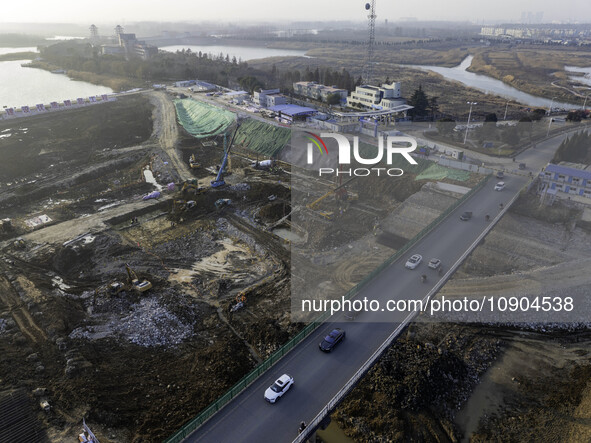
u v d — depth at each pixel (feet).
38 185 319.06
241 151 401.49
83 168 353.31
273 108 474.08
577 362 177.37
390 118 449.48
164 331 180.86
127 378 154.92
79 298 200.44
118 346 170.50
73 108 488.44
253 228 269.64
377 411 144.46
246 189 318.45
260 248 248.32
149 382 154.61
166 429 134.82
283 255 242.37
